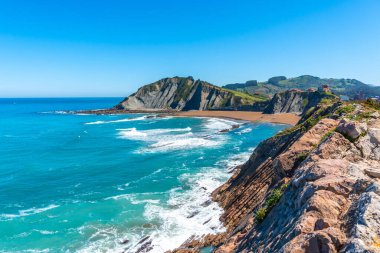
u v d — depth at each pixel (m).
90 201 35.41
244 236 16.89
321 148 16.44
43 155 61.28
